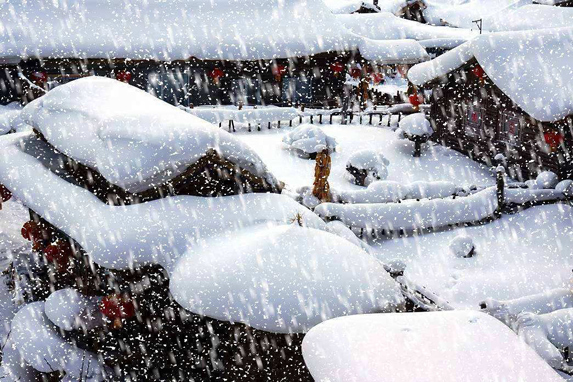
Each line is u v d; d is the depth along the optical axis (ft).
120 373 33.99
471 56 72.02
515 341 19.72
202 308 26.30
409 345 19.21
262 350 28.43
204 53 88.84
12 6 84.02
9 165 38.70
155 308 32.40
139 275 29.99
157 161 30.27
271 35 92.63
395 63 98.68
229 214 31.42
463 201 60.29
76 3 86.89
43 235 43.42
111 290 35.96
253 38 91.71
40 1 85.35
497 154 75.20
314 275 27.20
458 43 124.67
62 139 36.22
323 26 95.81
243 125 91.66
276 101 97.91
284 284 26.66
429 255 54.95
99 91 40.88
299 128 79.87
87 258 36.55
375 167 68.80
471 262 53.36
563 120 64.34
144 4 90.22
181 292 27.02
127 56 85.40
